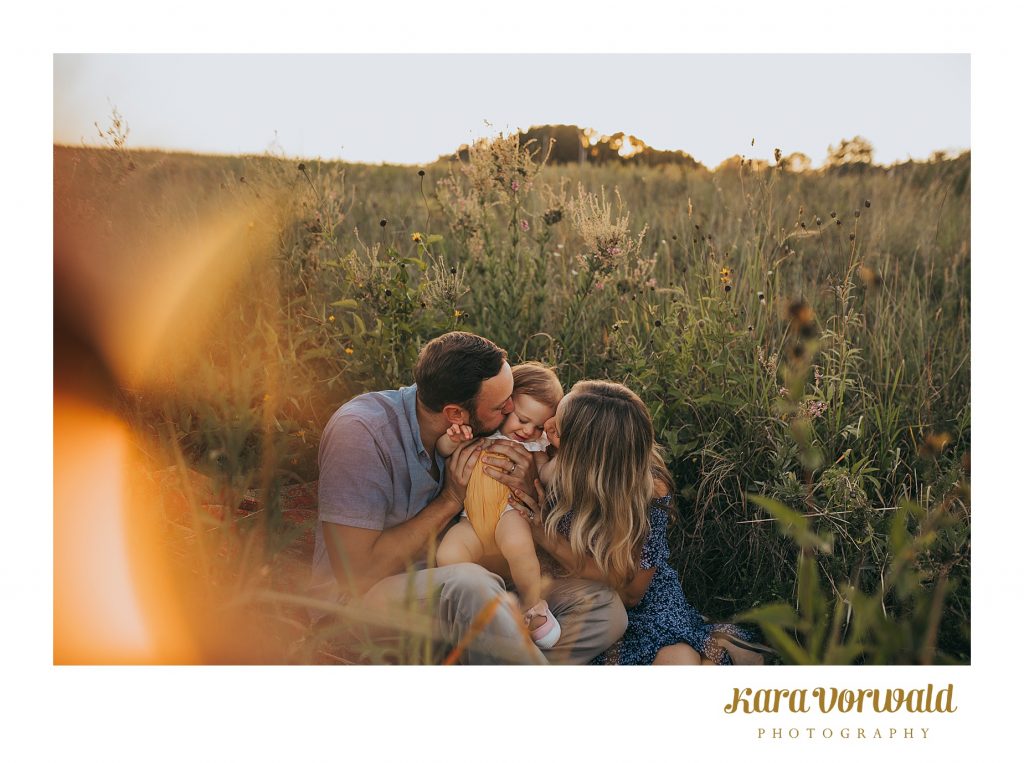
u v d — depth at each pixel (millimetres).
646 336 3484
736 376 3061
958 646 2348
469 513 2451
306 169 3854
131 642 2197
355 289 3408
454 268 3863
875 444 3113
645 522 2395
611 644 2385
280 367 3127
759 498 1714
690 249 4184
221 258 3709
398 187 5164
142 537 2320
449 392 2320
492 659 2135
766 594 2621
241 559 2203
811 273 4238
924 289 4059
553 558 2516
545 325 3719
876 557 2518
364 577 2355
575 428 2369
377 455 2354
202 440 2639
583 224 3434
